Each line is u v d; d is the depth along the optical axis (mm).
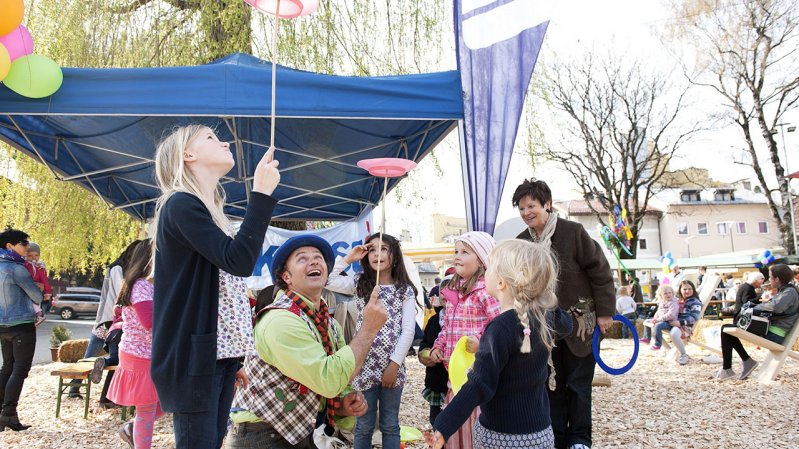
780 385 6523
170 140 2016
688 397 6062
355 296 3598
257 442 1939
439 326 3832
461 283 3307
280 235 7410
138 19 7250
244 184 7180
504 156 4180
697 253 45531
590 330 3439
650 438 4465
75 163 6051
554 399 3578
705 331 8719
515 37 4223
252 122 5527
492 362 2068
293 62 7141
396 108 4156
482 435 2209
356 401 2082
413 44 7656
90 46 6922
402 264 3510
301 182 7223
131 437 3510
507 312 2199
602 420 5105
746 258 23562
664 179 28328
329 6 7074
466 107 4227
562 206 43375
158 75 3936
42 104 3818
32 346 4898
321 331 1994
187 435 1755
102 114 3873
